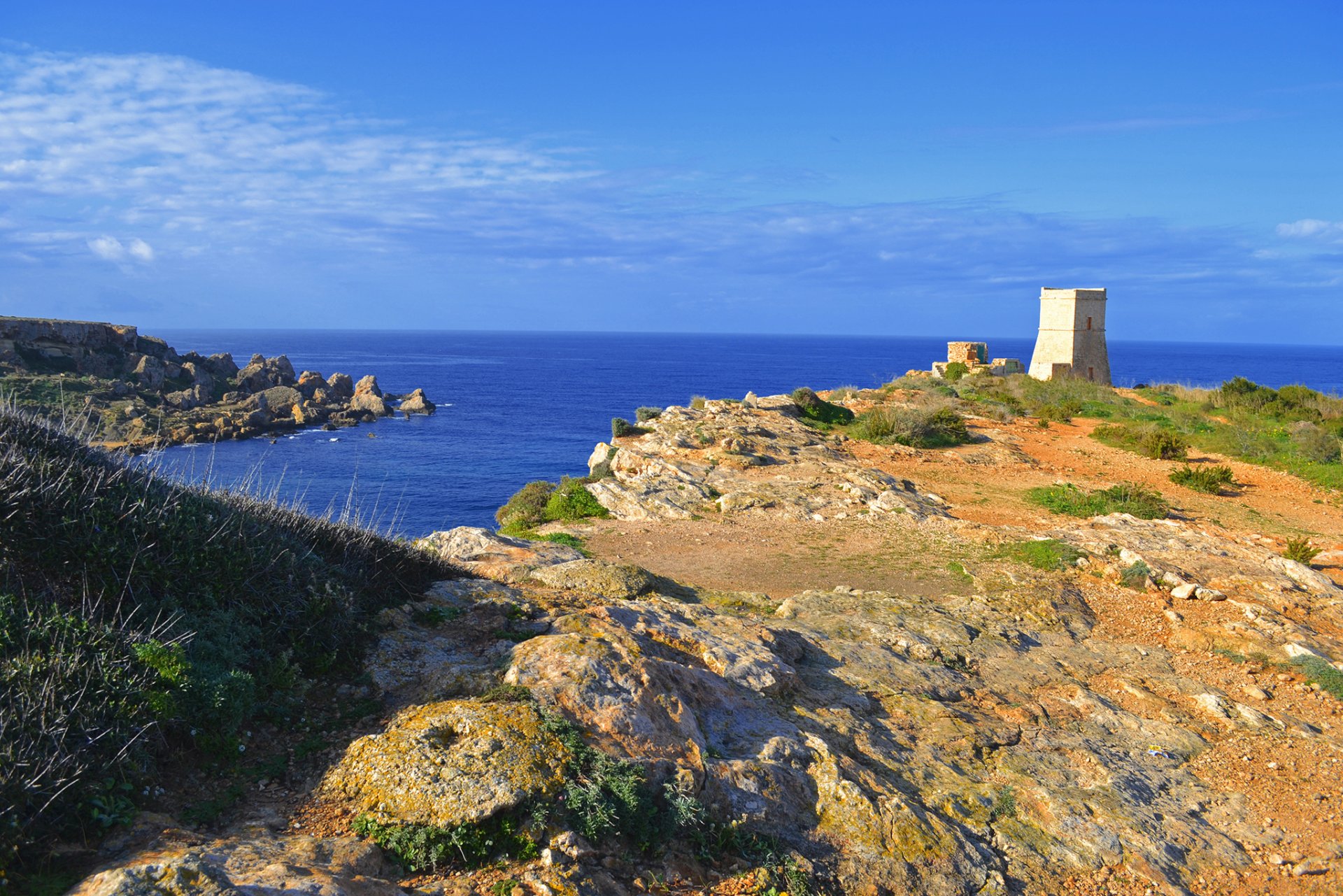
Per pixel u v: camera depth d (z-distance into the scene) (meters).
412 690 8.02
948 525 21.92
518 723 6.95
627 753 7.17
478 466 73.19
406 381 189.62
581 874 5.97
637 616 10.55
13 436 8.12
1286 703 12.57
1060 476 29.55
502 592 10.51
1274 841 9.05
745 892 6.52
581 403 139.00
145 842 5.42
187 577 7.79
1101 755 10.30
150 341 94.88
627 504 24.42
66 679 6.03
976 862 7.65
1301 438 34.06
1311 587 17.55
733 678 9.69
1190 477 28.56
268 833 5.84
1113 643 14.43
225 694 6.75
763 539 21.12
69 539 7.21
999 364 61.41
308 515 10.56
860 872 7.15
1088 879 7.94
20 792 5.18
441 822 6.02
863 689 10.94
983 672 12.56
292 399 96.81
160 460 9.90
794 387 174.62
